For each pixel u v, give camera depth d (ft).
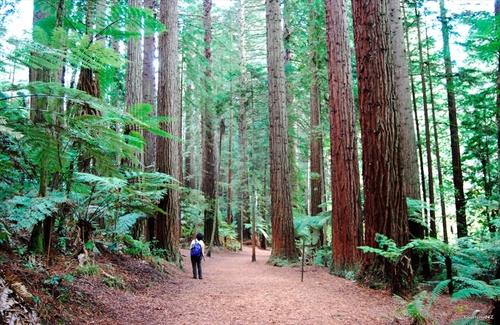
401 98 35.63
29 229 18.49
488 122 42.60
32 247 15.74
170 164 34.09
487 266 26.43
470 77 42.29
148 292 20.33
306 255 48.34
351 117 33.78
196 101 71.51
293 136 68.39
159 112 35.09
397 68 35.96
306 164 95.66
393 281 22.36
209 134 72.13
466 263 28.63
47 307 11.84
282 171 44.83
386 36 24.25
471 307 20.72
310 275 32.37
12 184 15.15
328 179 86.22
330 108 34.65
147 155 45.50
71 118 10.94
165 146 34.12
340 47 34.24
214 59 78.28
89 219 21.99
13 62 9.47
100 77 17.98
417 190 34.73
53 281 13.38
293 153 72.23
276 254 44.14
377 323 16.30
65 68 16.97
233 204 94.32
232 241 82.17
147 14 16.46
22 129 10.22
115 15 16.55
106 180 18.83
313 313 17.84
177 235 34.09
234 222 99.96
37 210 13.70
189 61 58.49
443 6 43.96
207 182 71.46
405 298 21.43
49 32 17.29
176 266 32.24
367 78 24.20
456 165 46.52
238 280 29.12
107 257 22.70
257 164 80.18
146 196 25.30
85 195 21.13
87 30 16.72
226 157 97.30
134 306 16.79
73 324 12.30
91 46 11.06
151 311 16.70
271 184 45.39
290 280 28.81
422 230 31.32
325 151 78.84
